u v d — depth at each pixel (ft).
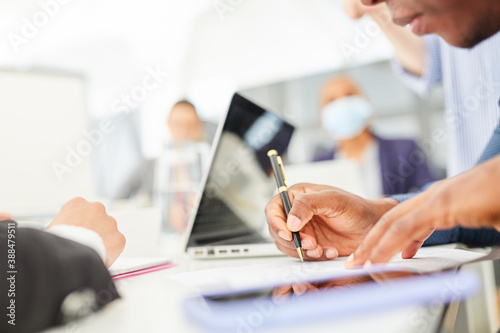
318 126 9.59
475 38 1.88
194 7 10.27
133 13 10.32
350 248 1.69
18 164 3.08
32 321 0.88
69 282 0.94
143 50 10.36
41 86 3.23
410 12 1.88
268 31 10.00
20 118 3.12
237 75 10.30
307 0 9.50
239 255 2.01
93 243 1.21
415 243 1.39
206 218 2.14
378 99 8.98
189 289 1.17
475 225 1.04
